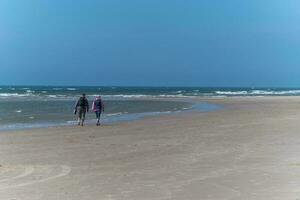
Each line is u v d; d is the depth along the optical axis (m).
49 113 40.12
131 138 21.22
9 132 23.91
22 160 14.88
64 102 62.66
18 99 73.62
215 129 24.83
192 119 32.31
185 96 92.44
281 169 12.59
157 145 18.47
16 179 11.71
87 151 16.95
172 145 18.39
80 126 27.91
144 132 23.91
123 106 52.50
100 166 13.66
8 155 16.00
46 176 12.12
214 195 9.80
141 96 92.94
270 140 19.38
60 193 10.16
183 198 9.59
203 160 14.45
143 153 16.27
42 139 20.88
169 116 35.75
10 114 38.78
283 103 57.59
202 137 21.11
